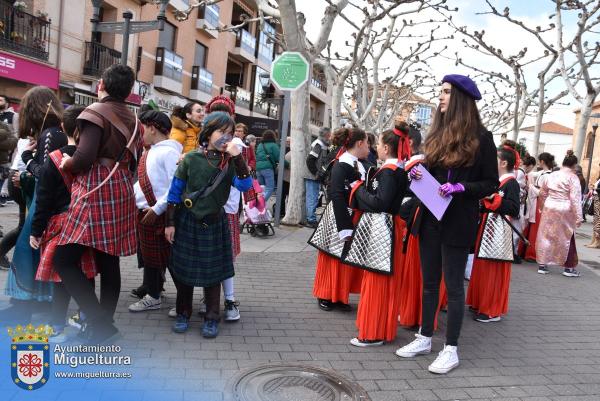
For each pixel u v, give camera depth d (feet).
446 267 12.27
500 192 16.40
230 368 11.31
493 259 16.22
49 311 13.07
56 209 11.43
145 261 13.91
